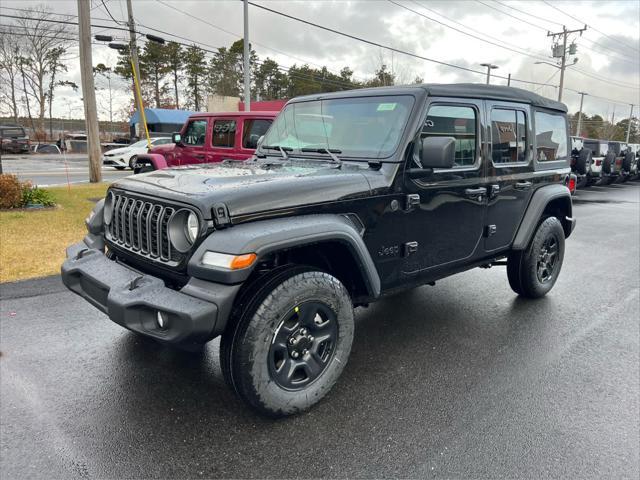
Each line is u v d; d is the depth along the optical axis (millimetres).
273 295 2586
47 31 48469
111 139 45594
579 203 14086
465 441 2668
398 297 5086
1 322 4086
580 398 3150
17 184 9258
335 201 2873
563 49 41875
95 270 2914
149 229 2762
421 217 3396
